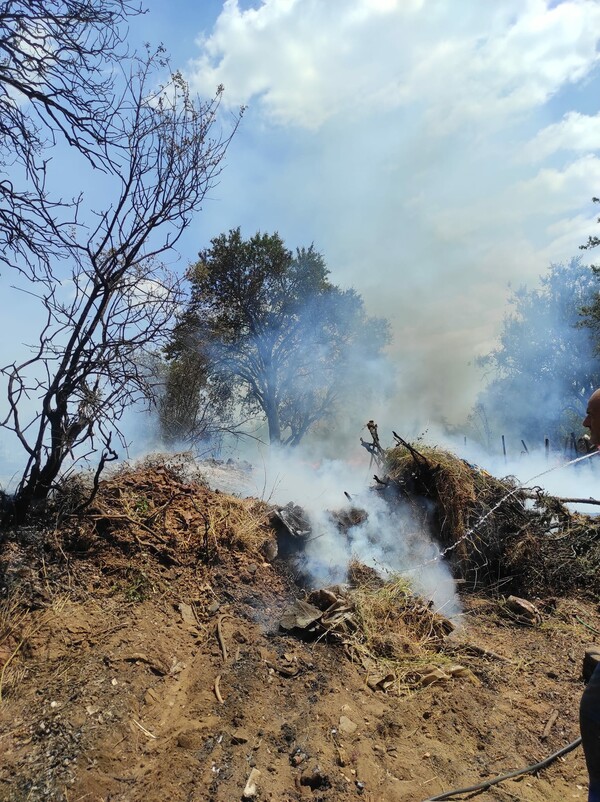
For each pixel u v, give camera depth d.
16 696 2.72
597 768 2.01
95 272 4.18
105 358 4.14
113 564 3.76
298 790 2.47
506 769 2.75
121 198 4.36
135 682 2.93
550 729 3.09
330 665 3.42
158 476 4.91
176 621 3.50
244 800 2.37
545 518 5.75
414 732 2.94
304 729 2.83
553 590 5.14
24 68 4.34
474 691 3.39
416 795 2.51
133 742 2.60
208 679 3.07
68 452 4.05
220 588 3.90
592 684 2.04
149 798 2.34
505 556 5.22
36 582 3.44
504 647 4.06
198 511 4.57
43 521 3.92
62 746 2.47
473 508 5.36
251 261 24.34
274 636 3.59
